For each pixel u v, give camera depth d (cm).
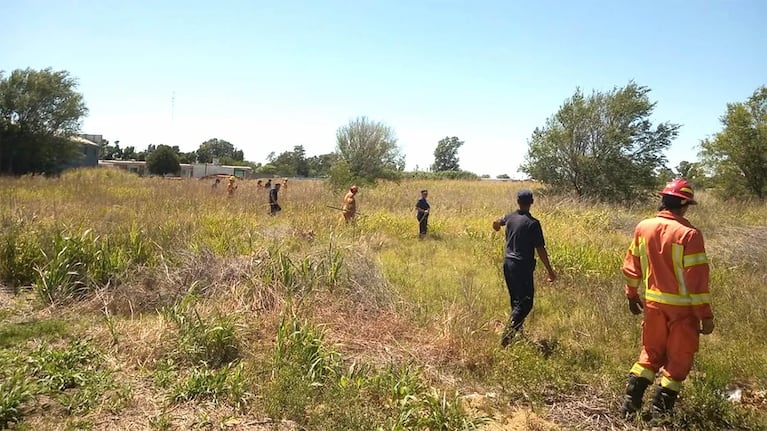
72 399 346
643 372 362
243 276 616
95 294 580
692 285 345
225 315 493
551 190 2464
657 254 360
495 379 415
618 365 447
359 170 3791
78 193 1911
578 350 482
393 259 908
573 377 421
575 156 2350
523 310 509
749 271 809
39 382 368
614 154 2319
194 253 672
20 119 3669
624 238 1236
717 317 566
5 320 514
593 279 728
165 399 358
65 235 698
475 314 534
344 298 576
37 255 672
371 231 1177
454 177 5341
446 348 467
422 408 354
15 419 322
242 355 445
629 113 2281
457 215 1633
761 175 2295
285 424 334
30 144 3703
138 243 709
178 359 429
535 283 727
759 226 1303
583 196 2248
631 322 541
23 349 441
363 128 3878
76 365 405
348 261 654
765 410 379
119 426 323
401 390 364
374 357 457
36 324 497
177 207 1426
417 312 562
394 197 2122
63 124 3831
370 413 341
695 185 2577
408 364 427
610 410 375
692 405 367
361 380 383
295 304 536
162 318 490
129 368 411
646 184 2309
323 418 338
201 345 438
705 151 2442
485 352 454
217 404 354
